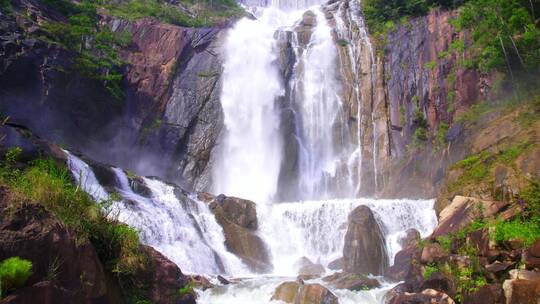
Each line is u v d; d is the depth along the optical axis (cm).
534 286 1010
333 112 3381
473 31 3027
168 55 3553
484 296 1106
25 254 763
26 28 2752
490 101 2673
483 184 1800
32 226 793
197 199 2117
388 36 3569
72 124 2822
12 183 898
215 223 1984
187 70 3547
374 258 1767
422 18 3503
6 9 2727
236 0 4900
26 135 1559
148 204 1805
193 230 1869
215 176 3212
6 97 2488
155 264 1128
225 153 3300
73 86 2841
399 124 3144
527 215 1402
